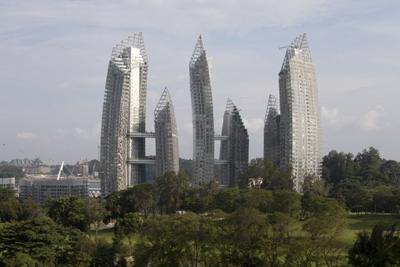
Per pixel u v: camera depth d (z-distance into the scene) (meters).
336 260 189.12
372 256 170.75
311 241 192.50
